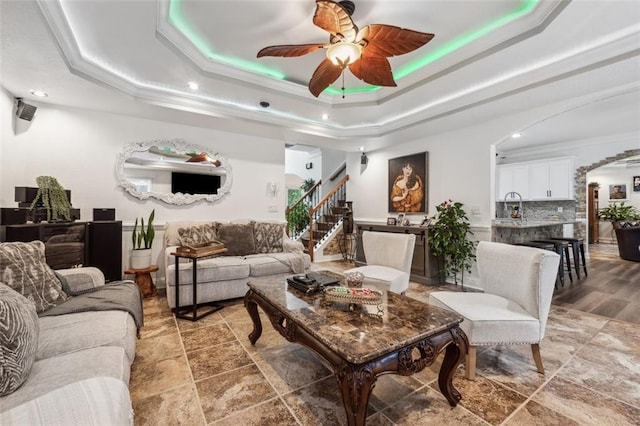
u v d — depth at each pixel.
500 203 7.02
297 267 3.75
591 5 1.93
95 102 3.26
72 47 2.35
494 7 2.13
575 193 6.08
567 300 3.48
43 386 1.08
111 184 3.70
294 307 1.79
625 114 4.43
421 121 4.05
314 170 8.88
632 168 8.66
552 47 2.44
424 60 2.89
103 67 2.76
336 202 7.49
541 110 3.41
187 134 4.19
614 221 7.43
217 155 4.44
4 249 1.82
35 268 1.90
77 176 3.50
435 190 4.67
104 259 3.25
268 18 2.26
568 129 5.26
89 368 1.22
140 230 3.88
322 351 1.47
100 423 0.91
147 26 2.16
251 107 3.90
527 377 1.92
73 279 2.11
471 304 2.07
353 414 1.24
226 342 2.41
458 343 1.59
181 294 3.01
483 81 3.12
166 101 3.38
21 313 1.17
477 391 1.77
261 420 1.53
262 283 2.34
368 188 5.95
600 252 7.05
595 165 5.85
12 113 3.02
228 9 2.15
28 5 1.75
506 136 3.82
